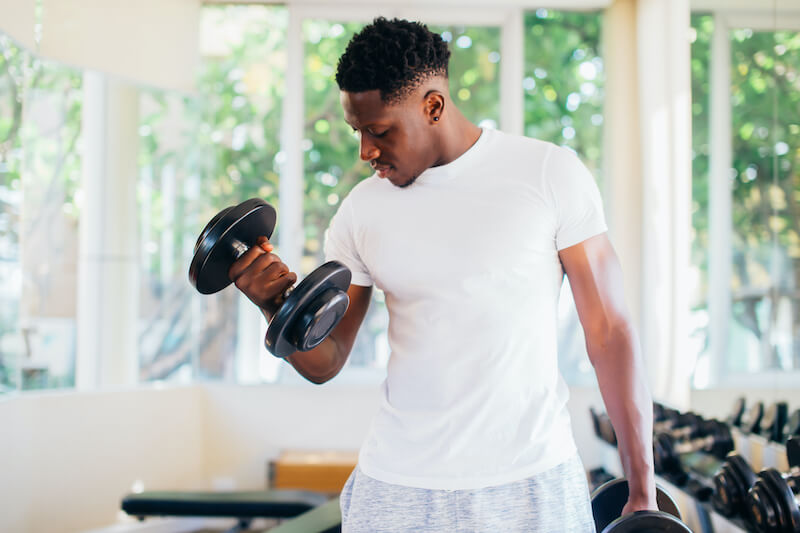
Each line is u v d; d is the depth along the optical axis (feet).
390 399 3.15
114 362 9.73
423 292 3.07
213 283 3.15
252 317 10.51
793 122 6.51
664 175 9.36
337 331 3.47
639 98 10.29
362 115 2.92
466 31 10.59
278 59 10.62
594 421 8.91
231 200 10.62
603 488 3.99
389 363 3.22
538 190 3.05
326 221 10.70
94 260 9.62
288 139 10.59
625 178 10.41
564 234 3.10
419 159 3.03
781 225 6.73
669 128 9.17
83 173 9.61
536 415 2.98
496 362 2.97
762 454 6.92
